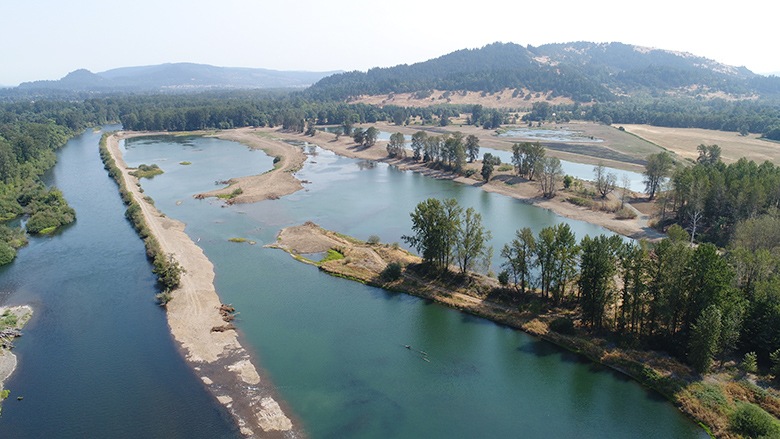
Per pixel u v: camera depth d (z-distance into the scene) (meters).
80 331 88.19
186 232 143.00
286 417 66.56
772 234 102.31
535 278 105.19
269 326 90.62
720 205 132.12
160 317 92.94
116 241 133.88
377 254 122.50
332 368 78.19
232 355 80.81
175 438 62.31
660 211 151.38
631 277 81.81
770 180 128.88
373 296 103.12
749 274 84.81
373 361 80.50
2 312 95.19
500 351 83.62
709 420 64.81
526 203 175.00
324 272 114.44
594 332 86.00
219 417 66.25
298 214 160.75
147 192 191.25
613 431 65.31
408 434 64.06
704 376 72.62
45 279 110.00
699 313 75.44
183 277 109.06
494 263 119.31
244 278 111.12
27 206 162.62
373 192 191.12
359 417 67.12
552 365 79.56
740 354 77.38
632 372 76.12
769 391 68.50
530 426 66.25
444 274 108.62
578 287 94.06
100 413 66.94
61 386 72.81
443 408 69.56
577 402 71.00
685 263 77.44
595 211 162.12
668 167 166.25
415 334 88.81
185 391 71.56
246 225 148.88
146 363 78.31
